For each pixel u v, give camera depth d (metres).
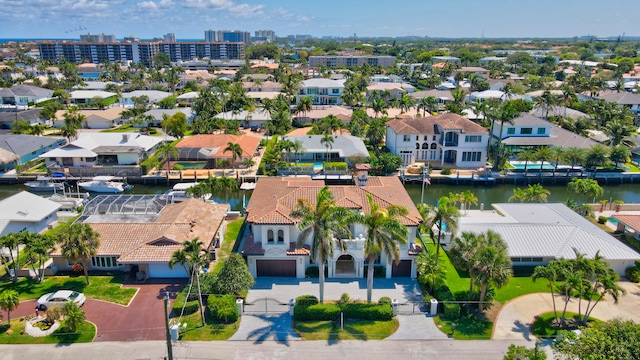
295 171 88.19
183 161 96.19
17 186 86.88
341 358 36.72
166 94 163.50
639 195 84.06
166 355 36.78
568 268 39.78
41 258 47.66
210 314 41.81
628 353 28.86
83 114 125.81
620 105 135.12
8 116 121.56
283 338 39.12
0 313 42.19
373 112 135.38
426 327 40.66
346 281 48.12
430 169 91.12
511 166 92.25
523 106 109.12
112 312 42.47
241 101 138.62
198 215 56.16
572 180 80.31
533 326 40.69
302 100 127.25
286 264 48.81
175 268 48.28
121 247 49.25
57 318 39.88
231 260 44.56
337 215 39.84
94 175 86.81
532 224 53.66
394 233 39.59
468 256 41.25
